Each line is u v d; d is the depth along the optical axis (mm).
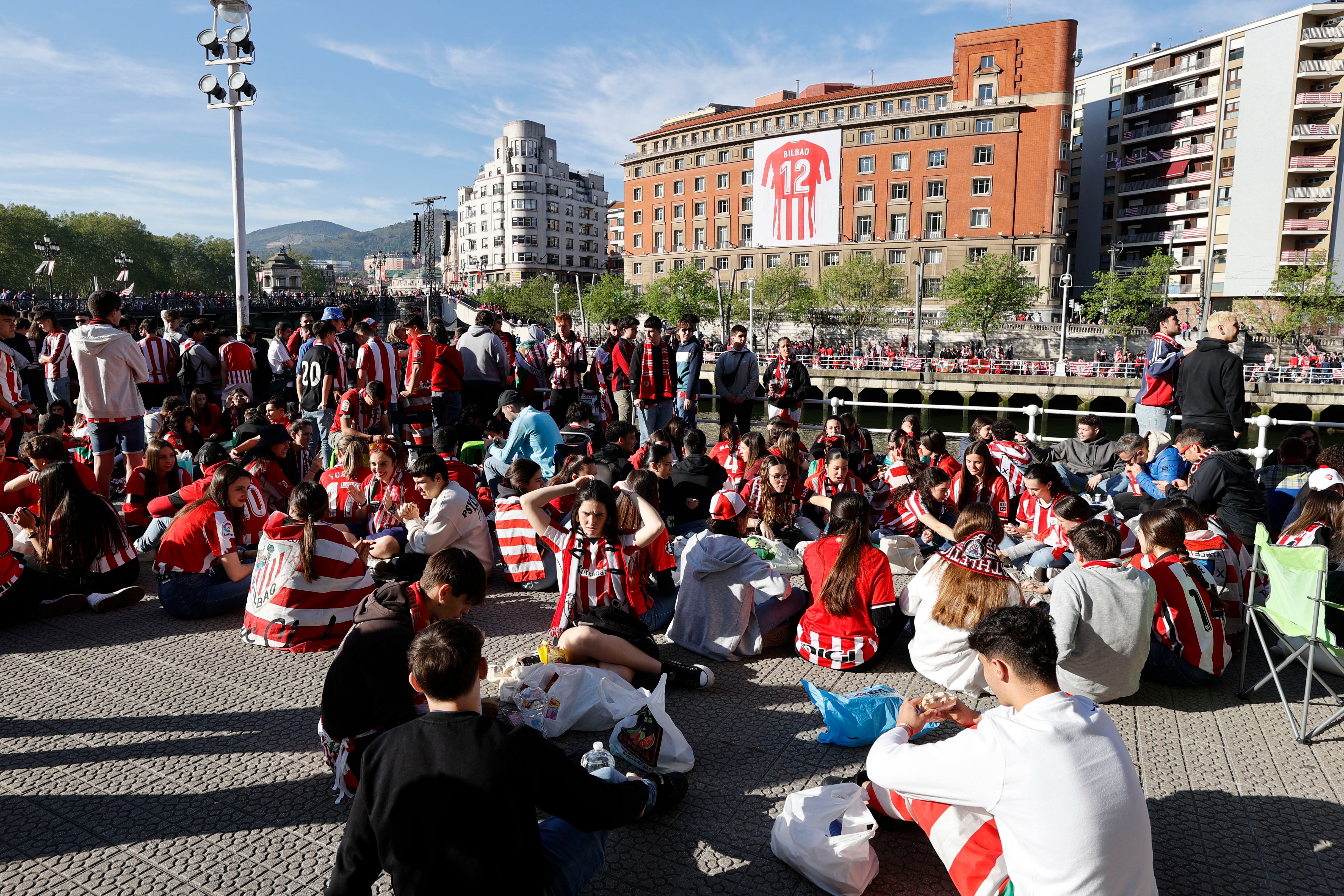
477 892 2213
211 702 4340
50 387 11133
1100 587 4262
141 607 5809
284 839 3174
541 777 2363
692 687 4656
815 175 77688
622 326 12070
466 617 5723
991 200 70562
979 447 7410
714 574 5102
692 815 3398
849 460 8938
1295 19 60438
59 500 5574
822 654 4953
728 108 104938
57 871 2967
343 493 6891
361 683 3289
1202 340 7730
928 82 72625
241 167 13969
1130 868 2281
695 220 88875
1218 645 4715
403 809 2219
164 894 2852
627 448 8289
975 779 2420
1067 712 2408
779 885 2961
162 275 111938
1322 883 2975
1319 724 4250
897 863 3080
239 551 6262
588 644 4344
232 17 13328
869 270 65250
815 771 3756
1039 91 68062
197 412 9719
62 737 3947
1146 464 8172
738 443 8812
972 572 4512
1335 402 35656
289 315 68312
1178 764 3840
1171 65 69750
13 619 5441
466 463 9102
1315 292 50531
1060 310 66938
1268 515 6551
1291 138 61438
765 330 69875
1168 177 70500
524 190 143250
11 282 92188
